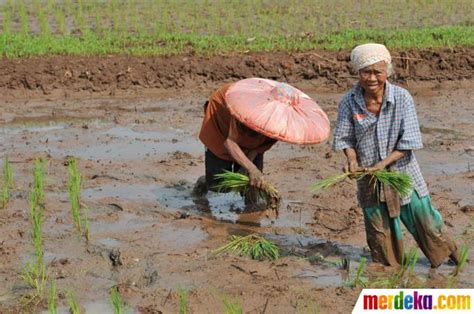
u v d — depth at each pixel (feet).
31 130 45.50
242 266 27.07
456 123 47.37
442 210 32.22
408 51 59.31
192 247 28.94
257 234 30.30
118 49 59.31
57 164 38.52
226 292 25.08
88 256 27.94
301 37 63.82
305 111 29.40
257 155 32.86
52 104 51.96
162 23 69.72
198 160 39.68
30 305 24.32
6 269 26.76
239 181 29.68
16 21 70.79
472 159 39.91
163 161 39.14
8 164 35.96
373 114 25.41
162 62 56.80
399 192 25.25
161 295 24.84
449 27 66.95
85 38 62.13
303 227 31.09
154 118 48.32
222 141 32.17
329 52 59.31
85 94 54.34
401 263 27.02
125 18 71.82
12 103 52.06
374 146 25.70
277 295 24.88
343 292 25.07
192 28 67.87
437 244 26.50
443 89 56.70
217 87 56.03
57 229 30.32
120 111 50.26
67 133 44.68
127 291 24.99
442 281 26.04
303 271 26.78
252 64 57.16
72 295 24.71
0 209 32.22
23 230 30.07
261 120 28.50
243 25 69.46
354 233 30.32
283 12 75.20
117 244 29.04
